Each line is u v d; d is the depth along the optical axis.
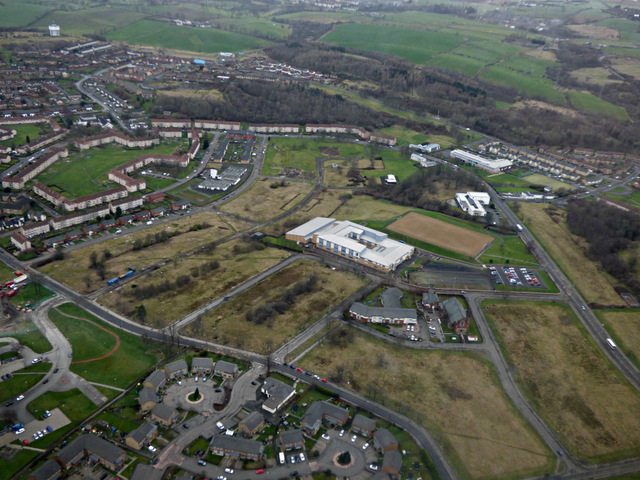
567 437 171.38
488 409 180.38
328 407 170.88
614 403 188.25
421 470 153.62
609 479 156.50
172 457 153.38
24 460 148.25
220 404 174.75
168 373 184.00
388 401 180.12
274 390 176.62
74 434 159.25
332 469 152.75
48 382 179.25
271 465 153.12
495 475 154.38
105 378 183.38
